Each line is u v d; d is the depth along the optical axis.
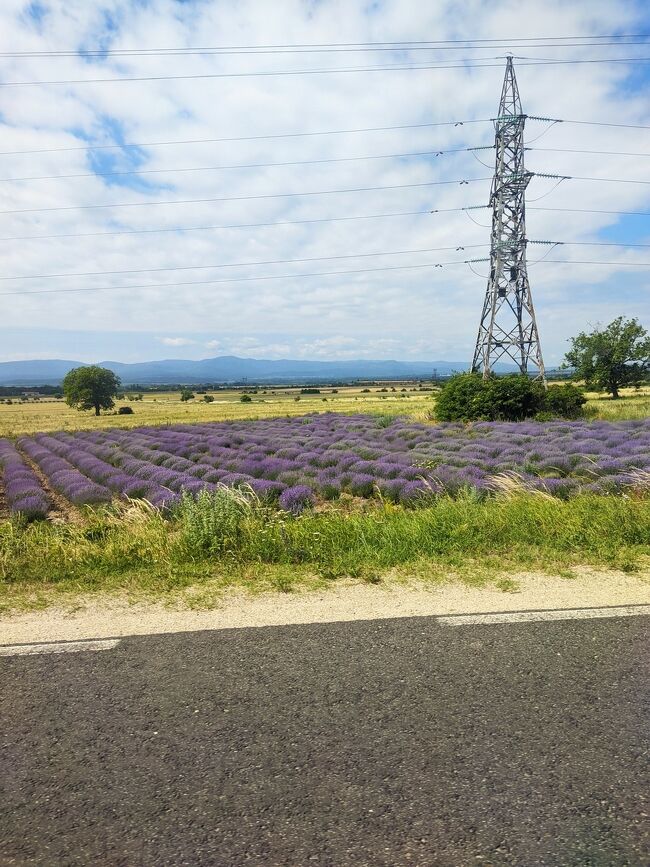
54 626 4.45
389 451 23.98
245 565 5.96
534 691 3.29
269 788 2.54
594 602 4.66
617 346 68.31
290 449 25.17
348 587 5.22
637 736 2.85
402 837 2.25
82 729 3.02
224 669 3.64
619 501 7.76
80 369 94.06
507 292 43.62
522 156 42.47
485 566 5.70
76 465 28.69
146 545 6.58
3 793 2.56
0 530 7.87
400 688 3.36
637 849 2.18
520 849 2.18
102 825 2.36
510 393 37.44
